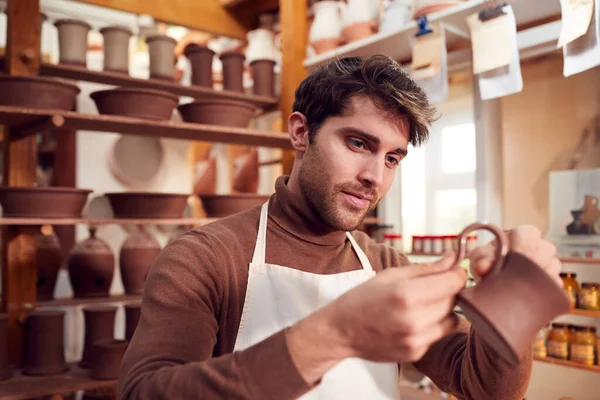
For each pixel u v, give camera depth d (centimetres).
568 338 181
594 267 183
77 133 258
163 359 72
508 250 68
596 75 180
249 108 220
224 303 92
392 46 209
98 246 216
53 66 205
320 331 60
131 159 271
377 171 87
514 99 204
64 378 187
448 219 250
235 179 276
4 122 188
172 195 213
